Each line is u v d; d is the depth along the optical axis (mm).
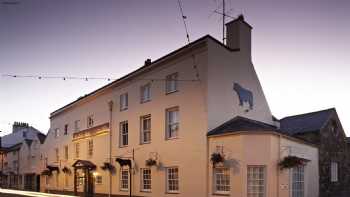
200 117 19844
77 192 31328
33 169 42875
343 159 26797
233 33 22891
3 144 58562
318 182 23297
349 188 26953
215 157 18328
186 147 20453
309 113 28172
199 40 20344
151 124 23219
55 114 38000
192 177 19812
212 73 20094
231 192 17875
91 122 30516
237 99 21578
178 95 21438
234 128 18500
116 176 26156
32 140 45875
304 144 21547
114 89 27484
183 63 21391
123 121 26078
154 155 22609
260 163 17672
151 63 23516
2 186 53594
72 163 32844
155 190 22250
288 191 18531
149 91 24094
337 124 26734
